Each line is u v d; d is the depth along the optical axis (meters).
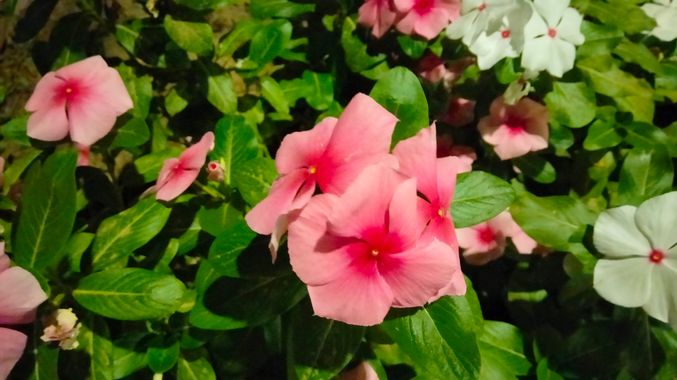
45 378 0.17
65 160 0.18
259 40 0.29
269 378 0.24
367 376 0.20
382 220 0.14
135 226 0.20
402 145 0.15
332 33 0.32
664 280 0.19
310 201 0.14
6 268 0.16
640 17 0.30
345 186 0.15
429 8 0.27
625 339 0.23
